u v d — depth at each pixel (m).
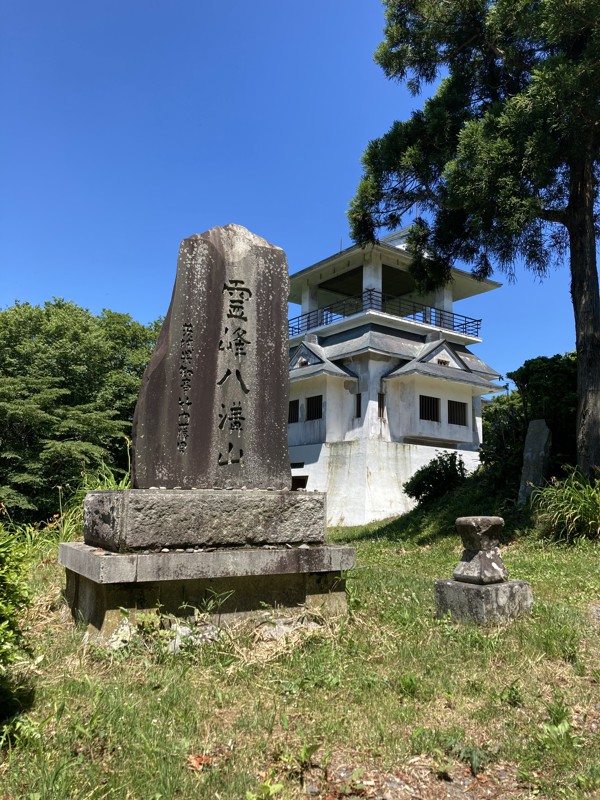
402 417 24.91
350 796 2.91
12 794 2.63
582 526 10.55
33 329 24.77
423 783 3.06
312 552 5.24
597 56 11.08
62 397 23.77
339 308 31.72
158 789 2.76
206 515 4.90
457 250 16.75
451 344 28.70
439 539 12.84
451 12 14.73
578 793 2.92
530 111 12.03
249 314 5.79
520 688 4.06
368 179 16.02
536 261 13.51
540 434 13.04
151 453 5.16
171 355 5.38
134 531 4.60
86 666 4.18
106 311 29.98
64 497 19.58
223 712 3.67
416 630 5.30
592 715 3.76
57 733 3.13
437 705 3.88
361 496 21.86
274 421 5.73
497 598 5.50
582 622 5.66
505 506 13.02
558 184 13.76
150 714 3.48
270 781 2.93
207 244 5.72
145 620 4.49
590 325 12.50
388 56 15.95
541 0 12.04
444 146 14.91
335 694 4.00
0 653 3.12
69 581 5.55
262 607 5.04
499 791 3.02
